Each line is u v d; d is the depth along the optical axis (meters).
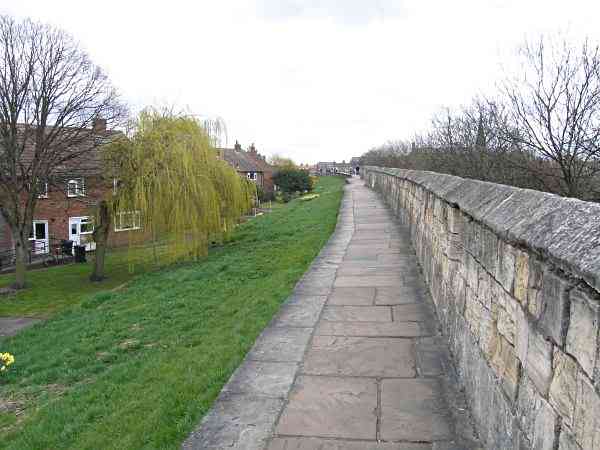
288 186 58.53
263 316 6.81
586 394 1.73
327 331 5.68
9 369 8.17
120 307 11.20
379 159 41.34
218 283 11.10
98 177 19.97
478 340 3.47
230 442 3.47
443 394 4.01
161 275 14.70
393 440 3.38
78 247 26.17
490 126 10.15
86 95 20.84
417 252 9.40
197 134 17.59
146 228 17.19
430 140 16.58
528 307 2.38
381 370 4.53
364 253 10.34
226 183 18.34
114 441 4.19
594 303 1.67
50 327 10.95
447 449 3.24
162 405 4.51
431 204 6.93
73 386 6.73
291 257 11.87
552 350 2.06
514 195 3.09
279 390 4.24
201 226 16.81
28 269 24.47
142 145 17.11
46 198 29.72
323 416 3.75
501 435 2.80
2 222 27.52
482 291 3.37
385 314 6.20
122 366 6.73
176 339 7.44
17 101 19.28
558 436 1.99
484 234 3.36
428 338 5.29
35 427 5.29
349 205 21.31
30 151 24.11
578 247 1.82
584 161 6.36
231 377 4.57
